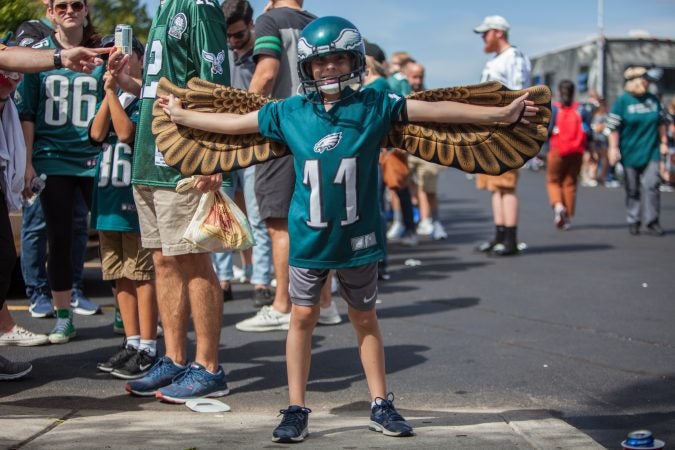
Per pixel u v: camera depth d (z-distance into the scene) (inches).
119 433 174.9
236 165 180.2
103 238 228.5
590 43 1013.8
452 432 178.9
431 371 233.5
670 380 225.0
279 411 194.9
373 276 175.5
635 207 530.6
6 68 183.9
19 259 317.1
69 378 221.3
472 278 381.4
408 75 473.7
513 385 220.7
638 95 521.7
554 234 539.2
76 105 249.9
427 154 174.6
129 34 200.8
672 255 441.4
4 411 190.5
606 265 411.5
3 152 198.2
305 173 169.3
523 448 167.8
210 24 197.9
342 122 167.8
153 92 198.8
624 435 182.9
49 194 249.9
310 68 169.3
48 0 235.3
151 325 223.1
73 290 297.9
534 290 350.6
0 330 253.0
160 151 184.2
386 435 175.8
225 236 192.2
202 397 203.2
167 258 205.8
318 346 259.0
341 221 168.9
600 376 228.5
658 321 291.9
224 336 269.7
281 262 273.4
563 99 545.6
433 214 536.1
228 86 197.0
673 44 1003.3
